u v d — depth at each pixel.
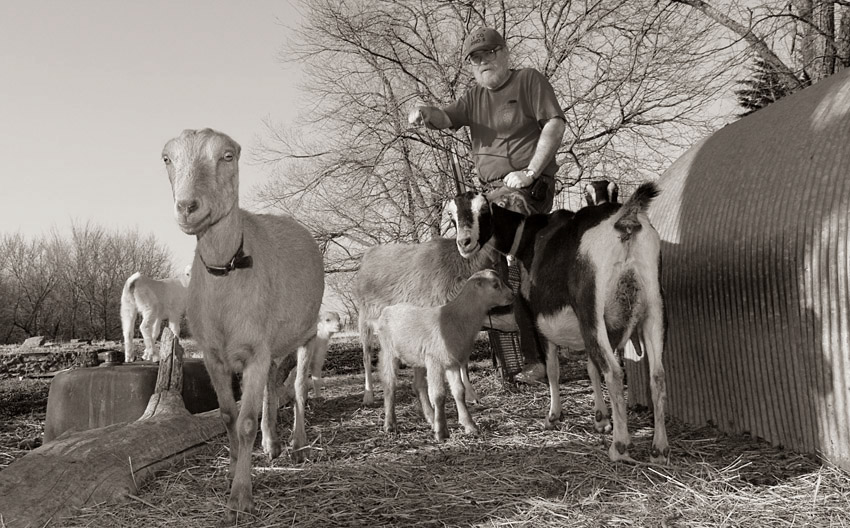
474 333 5.72
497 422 6.18
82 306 50.25
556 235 4.94
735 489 3.82
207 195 3.47
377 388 9.71
